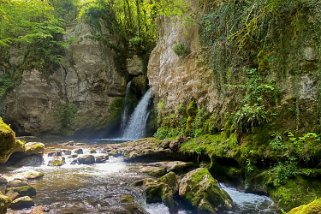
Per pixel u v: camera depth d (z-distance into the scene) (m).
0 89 18.28
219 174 8.60
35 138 17.34
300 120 7.32
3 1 17.95
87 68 19.69
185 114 11.80
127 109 19.91
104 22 20.73
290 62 7.52
